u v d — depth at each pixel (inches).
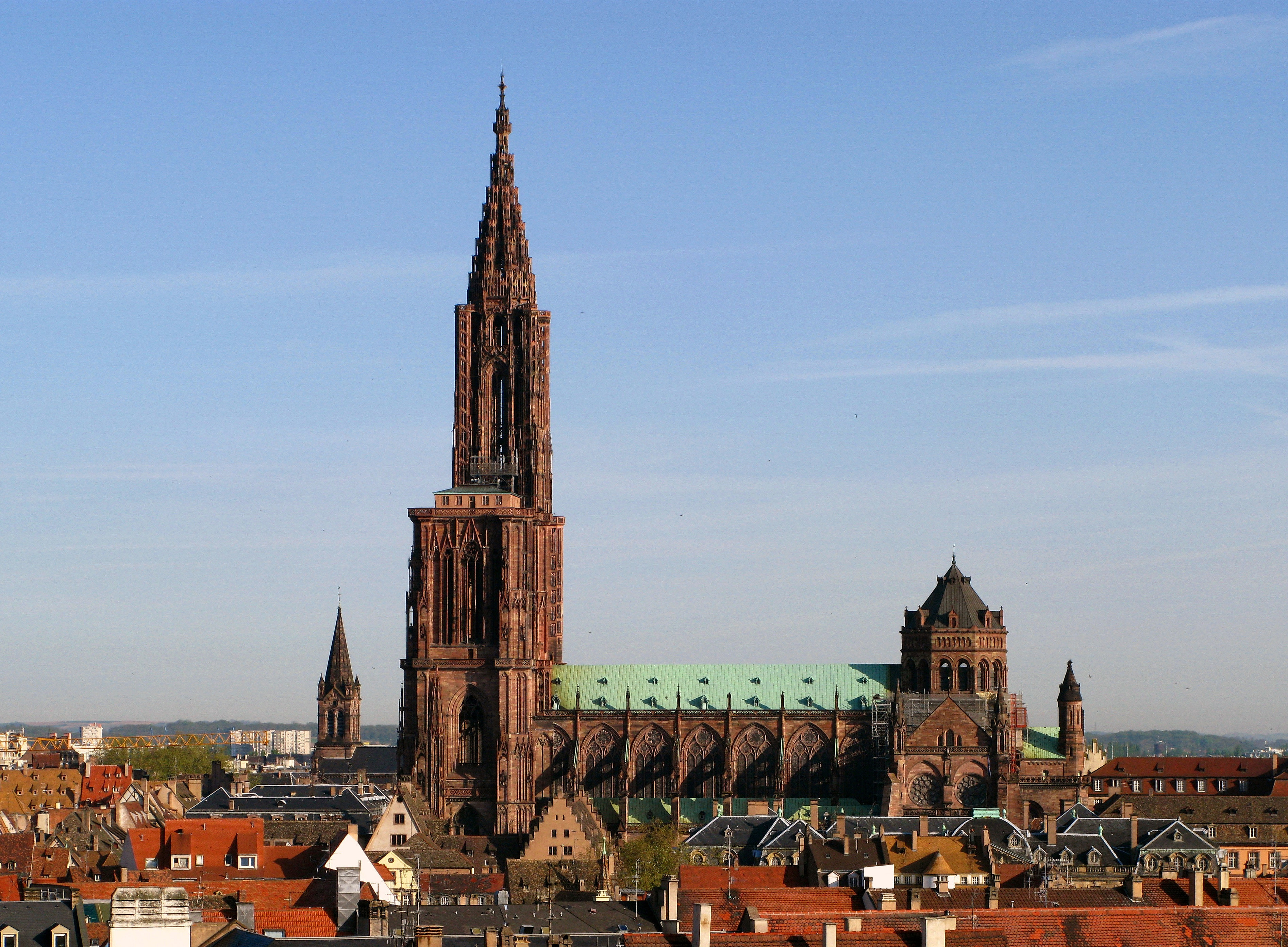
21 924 6102.4
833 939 5708.7
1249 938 6230.3
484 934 6865.2
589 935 6953.7
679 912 7406.5
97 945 6077.8
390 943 6318.9
